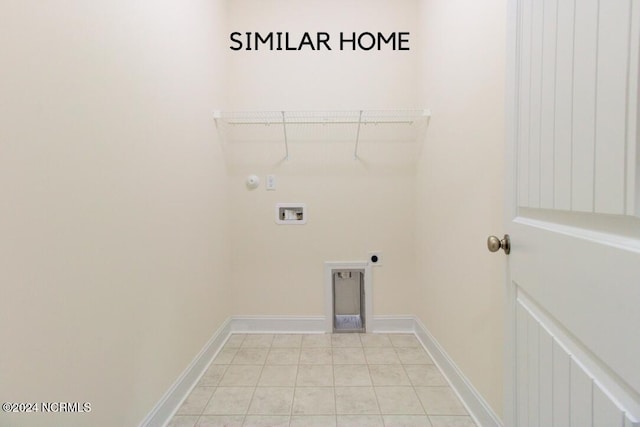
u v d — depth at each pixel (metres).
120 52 1.21
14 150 0.80
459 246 1.68
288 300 2.55
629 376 0.54
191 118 1.83
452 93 1.76
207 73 2.07
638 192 0.53
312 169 2.50
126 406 1.24
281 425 1.51
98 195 1.09
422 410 1.61
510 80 1.01
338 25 2.45
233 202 2.52
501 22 1.27
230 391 1.78
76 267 1.00
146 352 1.38
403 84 2.45
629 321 0.54
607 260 0.59
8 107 0.79
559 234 0.75
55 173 0.92
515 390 1.00
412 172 2.50
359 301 2.65
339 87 2.46
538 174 0.85
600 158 0.62
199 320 1.93
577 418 0.69
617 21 0.57
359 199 2.51
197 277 1.91
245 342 2.39
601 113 0.61
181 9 1.71
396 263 2.53
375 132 2.48
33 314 0.86
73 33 0.98
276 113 2.45
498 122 1.30
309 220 2.52
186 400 1.70
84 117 1.03
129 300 1.26
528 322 0.91
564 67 0.72
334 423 1.52
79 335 1.01
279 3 2.44
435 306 2.06
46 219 0.89
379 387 1.81
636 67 0.53
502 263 1.28
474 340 1.53
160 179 1.49
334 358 2.14
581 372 0.67
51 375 0.91
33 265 0.85
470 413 1.57
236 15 2.45
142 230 1.35
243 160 2.50
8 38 0.79
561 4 0.73
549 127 0.79
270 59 2.46
